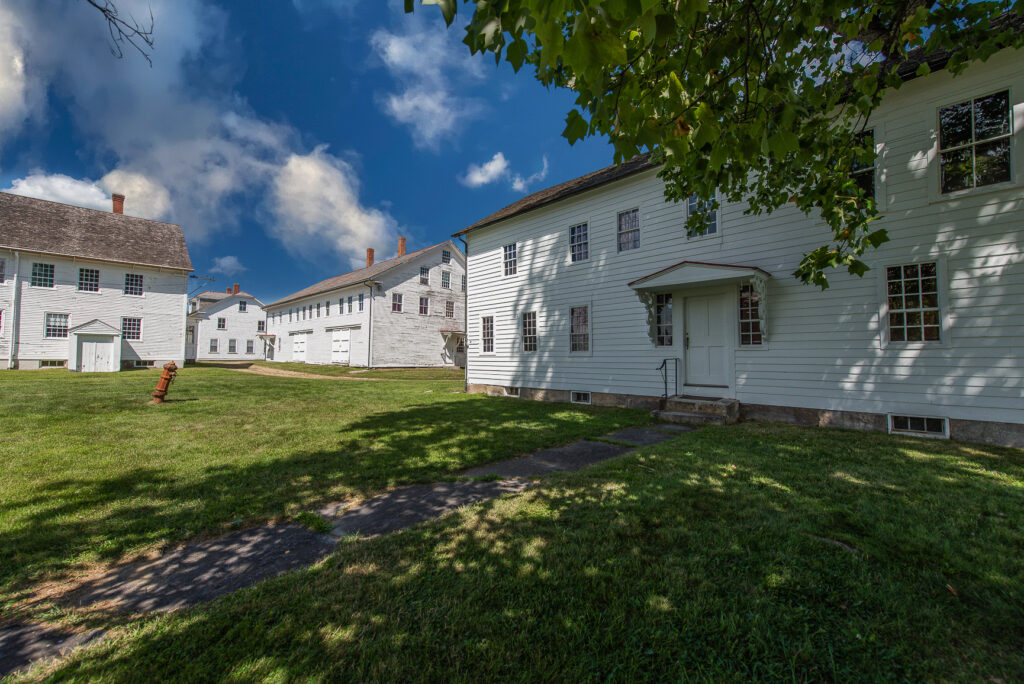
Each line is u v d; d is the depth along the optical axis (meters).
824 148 3.90
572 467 5.05
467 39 1.94
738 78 2.96
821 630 1.98
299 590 2.38
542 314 12.59
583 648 1.88
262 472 4.75
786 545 2.81
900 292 6.80
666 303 9.79
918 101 6.64
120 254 23.16
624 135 2.36
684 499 3.69
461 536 3.04
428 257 28.92
